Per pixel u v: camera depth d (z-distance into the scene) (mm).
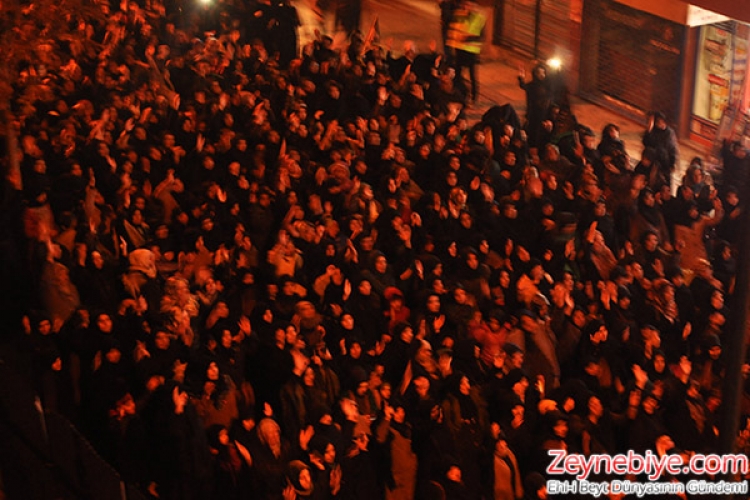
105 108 17359
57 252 13367
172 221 14875
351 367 11562
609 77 23266
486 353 11672
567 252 13828
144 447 10633
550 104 18156
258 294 13023
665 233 15141
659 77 22219
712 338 12219
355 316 12719
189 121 17125
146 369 11289
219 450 10469
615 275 13094
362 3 28125
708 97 21328
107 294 13258
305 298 12797
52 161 15922
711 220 15297
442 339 11992
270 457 10430
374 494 10469
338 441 10609
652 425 10773
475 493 10336
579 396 10977
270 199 14945
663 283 12828
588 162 16391
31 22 18250
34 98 17500
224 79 19344
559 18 23859
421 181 16125
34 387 11539
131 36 20516
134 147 16734
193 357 11516
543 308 12398
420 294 12516
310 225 13805
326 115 18125
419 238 14289
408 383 11055
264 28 21812
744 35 20141
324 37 20234
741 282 7980
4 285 13477
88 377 11398
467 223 14234
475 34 21156
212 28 22047
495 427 10367
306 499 10117
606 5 22906
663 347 12703
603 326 11930
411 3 28188
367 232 13961
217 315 12000
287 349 11500
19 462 10219
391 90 18531
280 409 11242
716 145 20094
